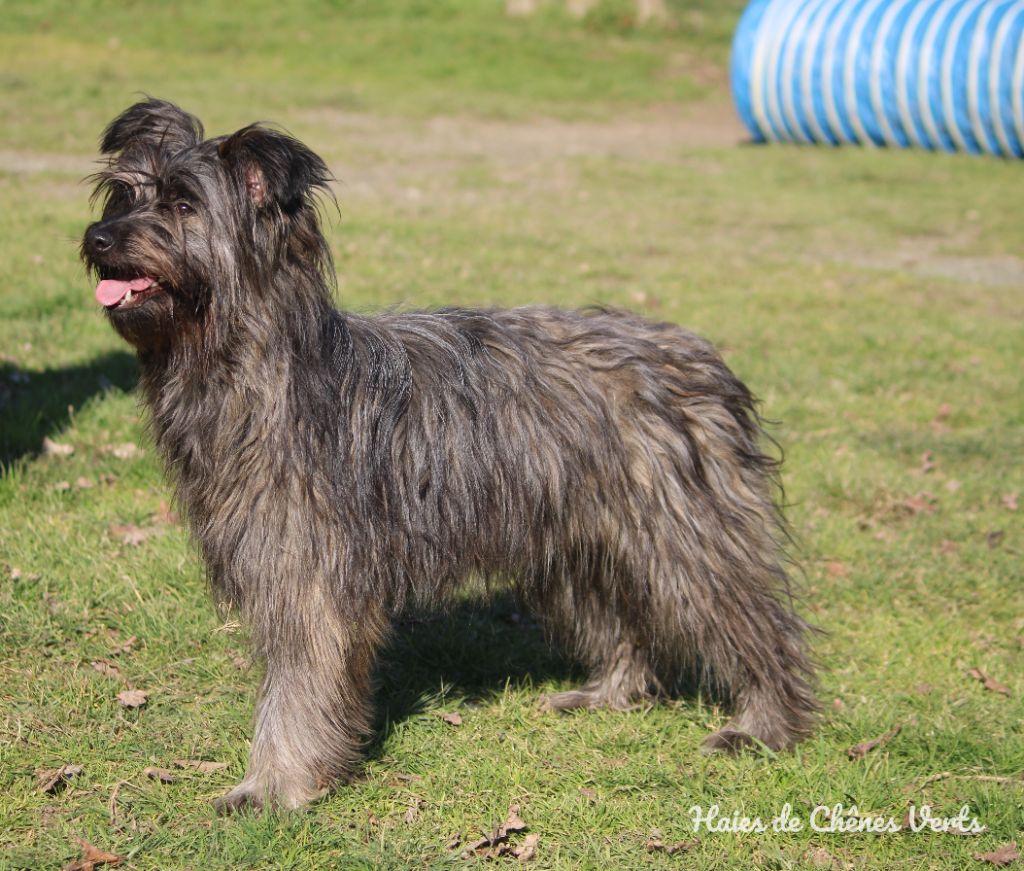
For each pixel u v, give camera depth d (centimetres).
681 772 512
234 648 588
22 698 532
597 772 507
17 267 1228
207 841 441
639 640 560
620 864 447
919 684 597
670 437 505
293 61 3077
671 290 1373
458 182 2000
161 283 425
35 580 627
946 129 2491
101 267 424
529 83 3136
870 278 1530
